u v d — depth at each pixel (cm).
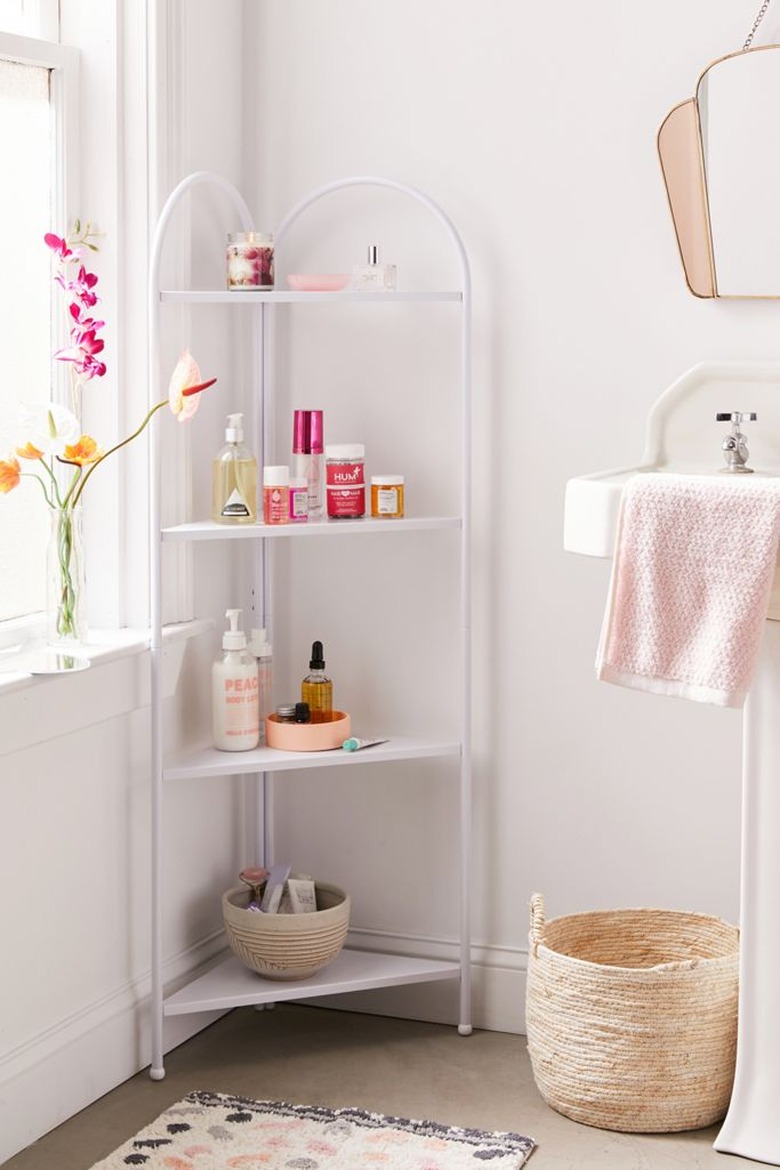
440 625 285
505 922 285
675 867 274
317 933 266
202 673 280
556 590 276
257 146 286
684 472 255
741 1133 233
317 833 297
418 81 275
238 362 287
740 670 207
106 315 256
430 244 278
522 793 282
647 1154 233
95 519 260
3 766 226
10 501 244
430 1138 236
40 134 247
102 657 239
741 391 256
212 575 282
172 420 263
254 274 260
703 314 262
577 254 269
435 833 289
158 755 254
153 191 255
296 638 295
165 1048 271
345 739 277
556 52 266
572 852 280
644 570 212
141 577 262
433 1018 289
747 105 252
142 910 266
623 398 269
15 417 244
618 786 276
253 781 298
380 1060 269
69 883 245
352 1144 233
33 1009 237
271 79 284
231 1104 247
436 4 272
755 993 230
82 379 233
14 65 240
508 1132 239
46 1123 238
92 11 252
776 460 256
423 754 273
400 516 271
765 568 204
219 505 262
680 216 259
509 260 273
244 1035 281
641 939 266
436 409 281
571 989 241
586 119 266
